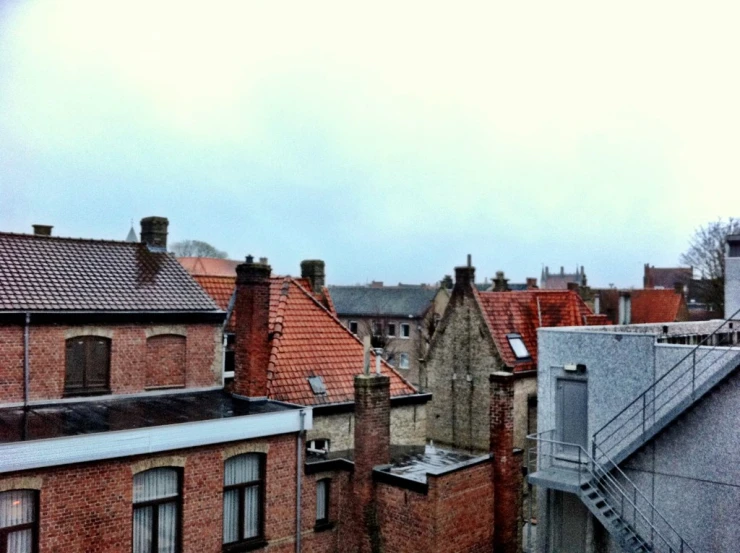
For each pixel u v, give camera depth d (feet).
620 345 60.34
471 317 97.19
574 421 64.13
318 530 61.31
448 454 67.62
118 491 48.88
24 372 57.98
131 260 73.36
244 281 64.64
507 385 62.08
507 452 62.08
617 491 58.70
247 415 55.98
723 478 52.60
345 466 62.69
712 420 53.26
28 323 57.88
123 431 48.78
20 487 44.50
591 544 61.98
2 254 64.44
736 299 72.90
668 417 52.80
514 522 62.75
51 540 45.75
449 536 56.85
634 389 59.26
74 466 46.80
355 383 61.21
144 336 65.72
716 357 54.13
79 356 61.93
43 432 48.70
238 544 56.03
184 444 51.93
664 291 167.94
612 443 60.03
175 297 69.41
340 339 77.56
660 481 56.24
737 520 51.93
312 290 111.86
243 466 56.90
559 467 63.87
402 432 75.15
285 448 59.00
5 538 44.52
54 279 64.03
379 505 60.03
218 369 71.10
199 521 53.26
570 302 108.99
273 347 70.38
